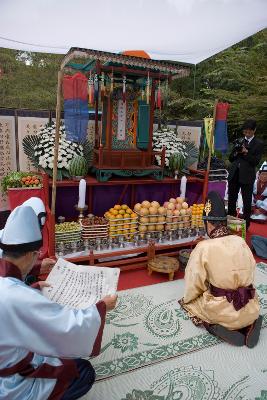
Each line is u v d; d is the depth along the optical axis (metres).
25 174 3.92
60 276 1.95
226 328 2.57
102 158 3.74
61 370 1.50
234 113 9.41
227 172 4.93
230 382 2.21
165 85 3.86
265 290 3.42
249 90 9.77
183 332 2.70
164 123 4.98
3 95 11.14
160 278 3.58
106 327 2.71
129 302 3.08
